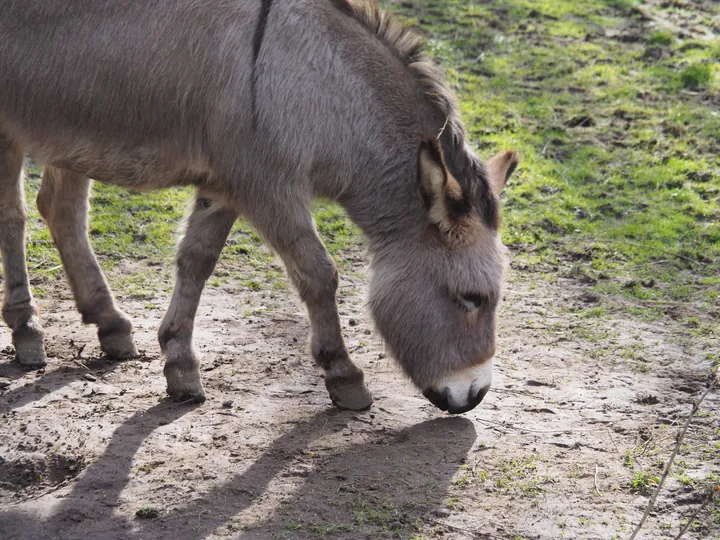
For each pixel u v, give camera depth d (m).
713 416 9.98
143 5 9.03
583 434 9.56
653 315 12.85
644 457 9.07
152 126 9.29
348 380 9.87
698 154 18.72
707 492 8.38
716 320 12.69
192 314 10.10
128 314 12.48
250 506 8.03
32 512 7.89
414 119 9.35
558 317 12.76
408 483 8.47
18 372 10.57
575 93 21.53
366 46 9.30
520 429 9.64
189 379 10.01
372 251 9.59
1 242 10.52
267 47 8.86
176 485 8.33
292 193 9.05
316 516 7.89
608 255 14.95
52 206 10.93
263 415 9.80
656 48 24.64
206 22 8.95
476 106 20.41
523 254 14.91
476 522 7.88
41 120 9.46
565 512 8.07
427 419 9.85
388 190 9.31
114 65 9.10
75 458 8.77
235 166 9.08
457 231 8.92
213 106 9.01
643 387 10.71
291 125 8.86
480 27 25.25
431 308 9.17
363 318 12.66
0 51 9.25
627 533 7.77
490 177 9.51
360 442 9.26
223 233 10.05
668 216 16.30
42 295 13.00
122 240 14.99
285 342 11.86
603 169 18.03
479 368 9.28
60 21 9.12
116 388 10.33
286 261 9.38
